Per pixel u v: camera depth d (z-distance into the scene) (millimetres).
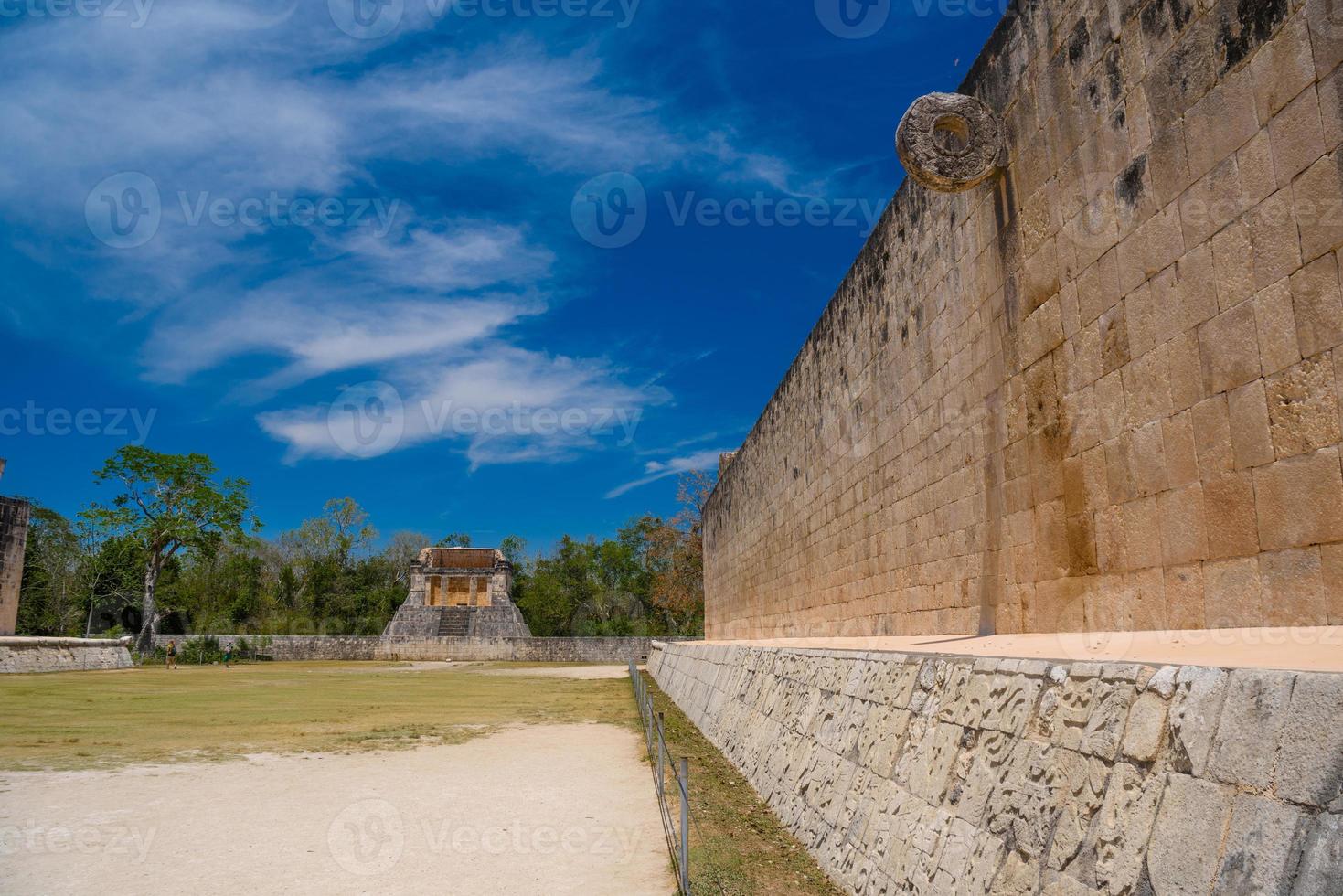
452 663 47625
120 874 6293
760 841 7242
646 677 31578
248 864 6578
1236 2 5051
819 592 15711
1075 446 6785
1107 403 6340
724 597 29047
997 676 4629
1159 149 5742
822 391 15562
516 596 65812
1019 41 7715
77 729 14688
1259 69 4875
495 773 10625
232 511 45375
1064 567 6941
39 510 54312
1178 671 3291
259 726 15445
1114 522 6250
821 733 7551
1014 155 7828
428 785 9766
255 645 50031
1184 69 5504
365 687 26734
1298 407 4590
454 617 56812
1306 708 2617
